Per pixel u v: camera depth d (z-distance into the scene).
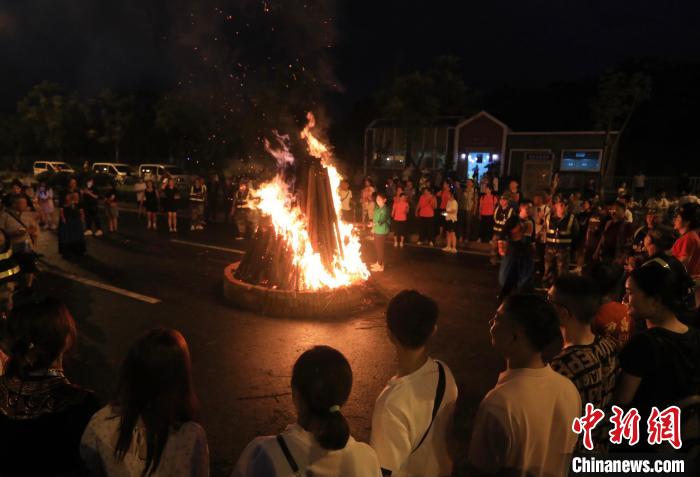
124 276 10.13
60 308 2.26
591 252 10.73
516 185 11.83
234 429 4.64
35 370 2.20
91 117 44.03
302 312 7.86
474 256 12.92
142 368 1.94
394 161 31.20
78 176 26.03
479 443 2.13
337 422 1.78
